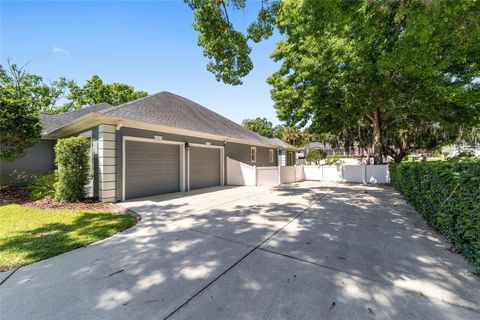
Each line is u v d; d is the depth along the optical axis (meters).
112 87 23.62
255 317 1.86
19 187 9.09
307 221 4.95
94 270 2.72
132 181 7.83
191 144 10.23
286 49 10.89
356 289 2.26
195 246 3.50
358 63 7.01
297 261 2.93
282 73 11.57
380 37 5.00
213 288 2.30
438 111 9.25
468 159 3.22
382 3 3.43
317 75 8.55
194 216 5.43
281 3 5.89
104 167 6.95
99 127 7.10
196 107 14.17
